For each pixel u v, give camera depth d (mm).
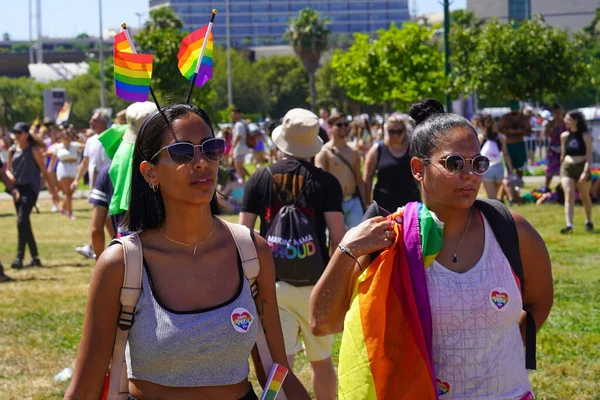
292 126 5590
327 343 5445
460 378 3197
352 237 3268
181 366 2986
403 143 8414
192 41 3320
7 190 12102
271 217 5453
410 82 32594
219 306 3041
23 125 12188
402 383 3162
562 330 7559
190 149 3010
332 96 97812
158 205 3113
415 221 3252
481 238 3318
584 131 13211
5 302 9547
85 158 14445
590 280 9641
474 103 28266
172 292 3027
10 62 156750
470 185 3234
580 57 22969
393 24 33625
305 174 5465
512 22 23125
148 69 3092
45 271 11844
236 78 101938
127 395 3047
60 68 128000
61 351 7504
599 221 14445
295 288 5328
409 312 3178
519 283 3320
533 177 24297
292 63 111250
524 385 3320
